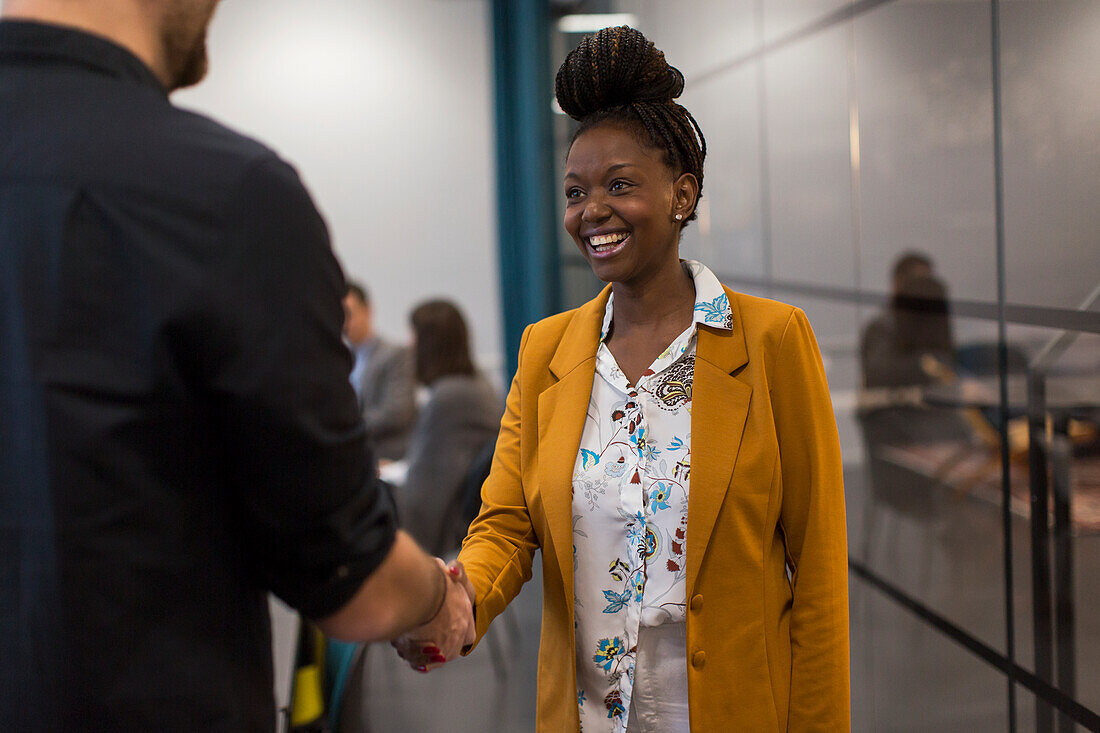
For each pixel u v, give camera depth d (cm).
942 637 160
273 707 80
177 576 70
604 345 116
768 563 109
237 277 68
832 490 109
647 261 109
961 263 149
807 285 205
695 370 109
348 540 73
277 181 71
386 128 676
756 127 231
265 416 68
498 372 696
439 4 674
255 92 660
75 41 70
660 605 107
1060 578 128
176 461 70
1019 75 131
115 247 67
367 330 466
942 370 155
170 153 69
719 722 105
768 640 108
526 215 577
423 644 91
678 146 108
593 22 435
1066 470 125
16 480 67
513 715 294
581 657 112
